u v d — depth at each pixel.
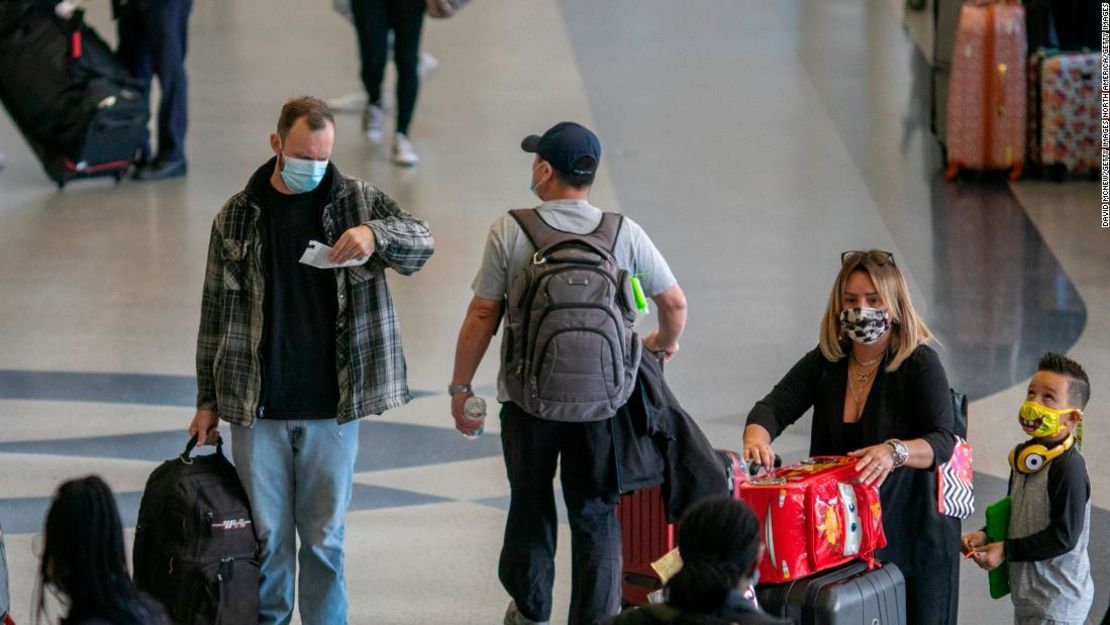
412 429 14.75
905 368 9.20
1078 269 18.84
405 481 13.54
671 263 19.23
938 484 9.09
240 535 9.17
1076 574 9.07
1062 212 20.97
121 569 6.83
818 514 8.73
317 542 9.55
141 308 17.97
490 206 21.28
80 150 21.80
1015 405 14.95
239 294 9.20
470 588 11.40
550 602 9.60
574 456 9.27
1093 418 14.50
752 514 6.18
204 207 21.59
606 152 23.38
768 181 22.22
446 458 14.08
